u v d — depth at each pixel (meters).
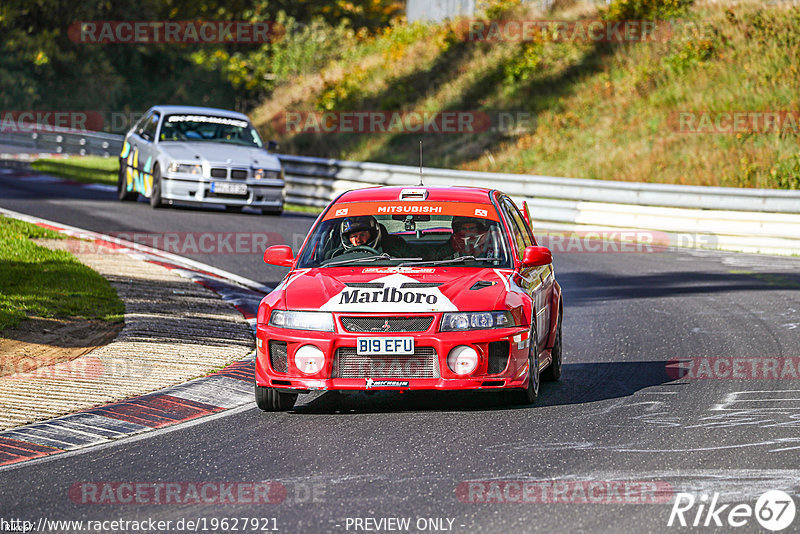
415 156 107.31
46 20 157.62
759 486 20.61
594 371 33.88
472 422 26.62
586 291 51.50
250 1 167.88
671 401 28.97
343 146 115.88
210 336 37.75
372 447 24.19
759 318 43.00
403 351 26.61
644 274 56.94
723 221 69.06
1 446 24.66
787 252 66.44
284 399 28.25
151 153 75.69
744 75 97.94
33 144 122.62
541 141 99.81
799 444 23.91
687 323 42.28
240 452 24.02
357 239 30.41
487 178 81.00
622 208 73.50
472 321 26.92
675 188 71.38
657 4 114.31
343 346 26.78
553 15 124.19
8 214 67.12
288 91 144.75
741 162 83.12
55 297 41.31
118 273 48.69
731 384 31.17
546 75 112.25
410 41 138.88
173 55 164.88
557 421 26.62
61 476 22.23
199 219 71.81
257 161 75.25
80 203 76.88
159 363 33.19
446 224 30.77
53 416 27.27
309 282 28.50
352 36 156.75
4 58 150.25
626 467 22.14
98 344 35.50
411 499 20.03
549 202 77.44
